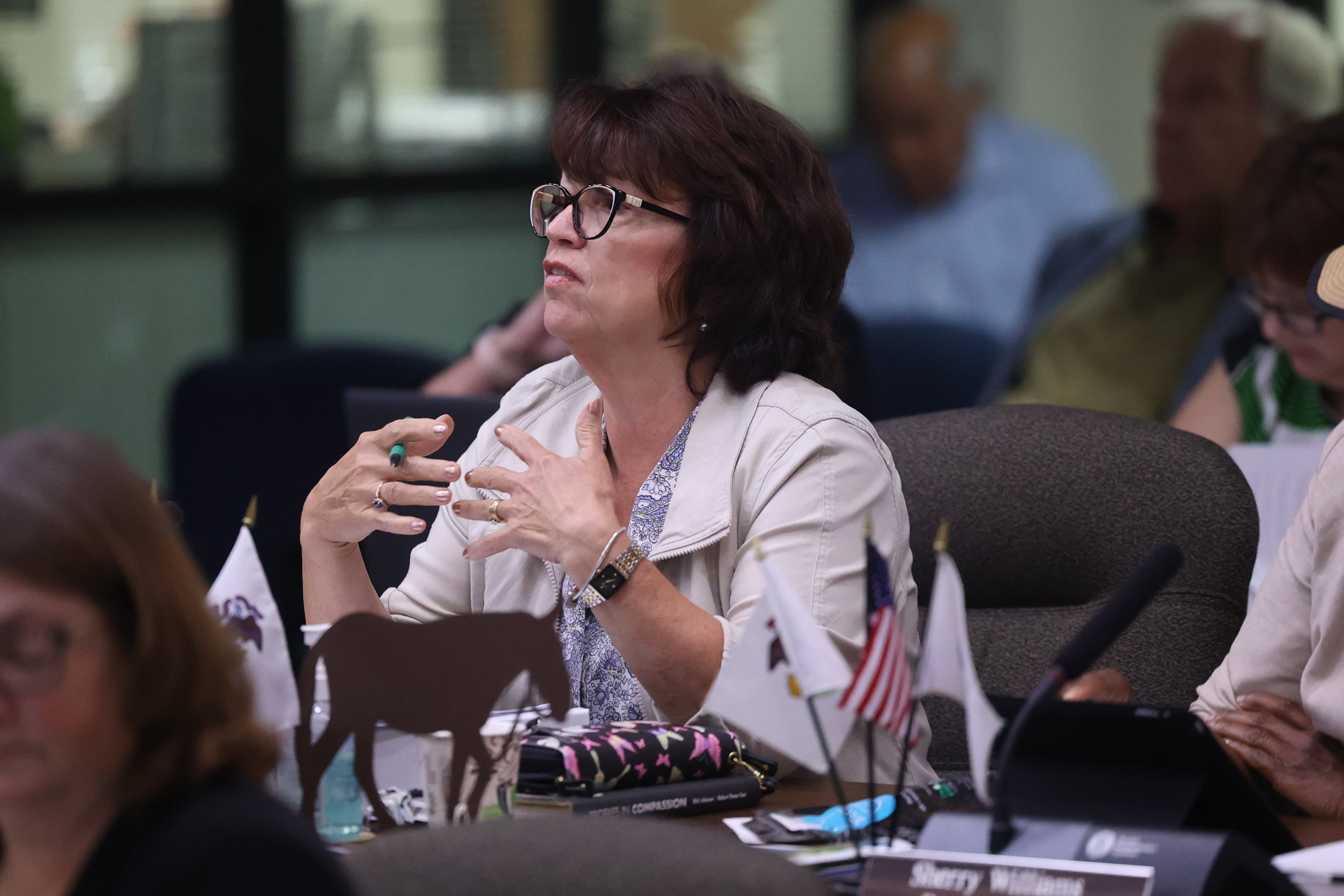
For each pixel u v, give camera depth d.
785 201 7.30
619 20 20.12
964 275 19.14
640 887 3.27
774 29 19.78
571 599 7.16
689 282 7.14
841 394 11.09
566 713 5.11
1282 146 9.78
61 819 3.34
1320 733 6.36
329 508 7.20
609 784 5.54
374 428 8.59
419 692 5.10
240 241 20.28
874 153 19.38
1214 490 7.79
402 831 3.75
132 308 20.09
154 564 3.27
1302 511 6.70
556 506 6.59
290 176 20.30
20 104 19.64
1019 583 8.08
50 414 19.98
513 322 12.79
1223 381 11.77
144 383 20.17
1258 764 6.33
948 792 5.56
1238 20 14.57
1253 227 9.84
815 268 7.49
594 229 7.15
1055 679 4.48
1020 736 4.97
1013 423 8.30
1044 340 15.32
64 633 3.19
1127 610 4.55
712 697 4.66
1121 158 19.08
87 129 19.88
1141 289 14.90
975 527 8.15
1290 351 9.88
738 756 5.90
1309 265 9.48
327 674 5.13
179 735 3.29
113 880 3.19
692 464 7.15
